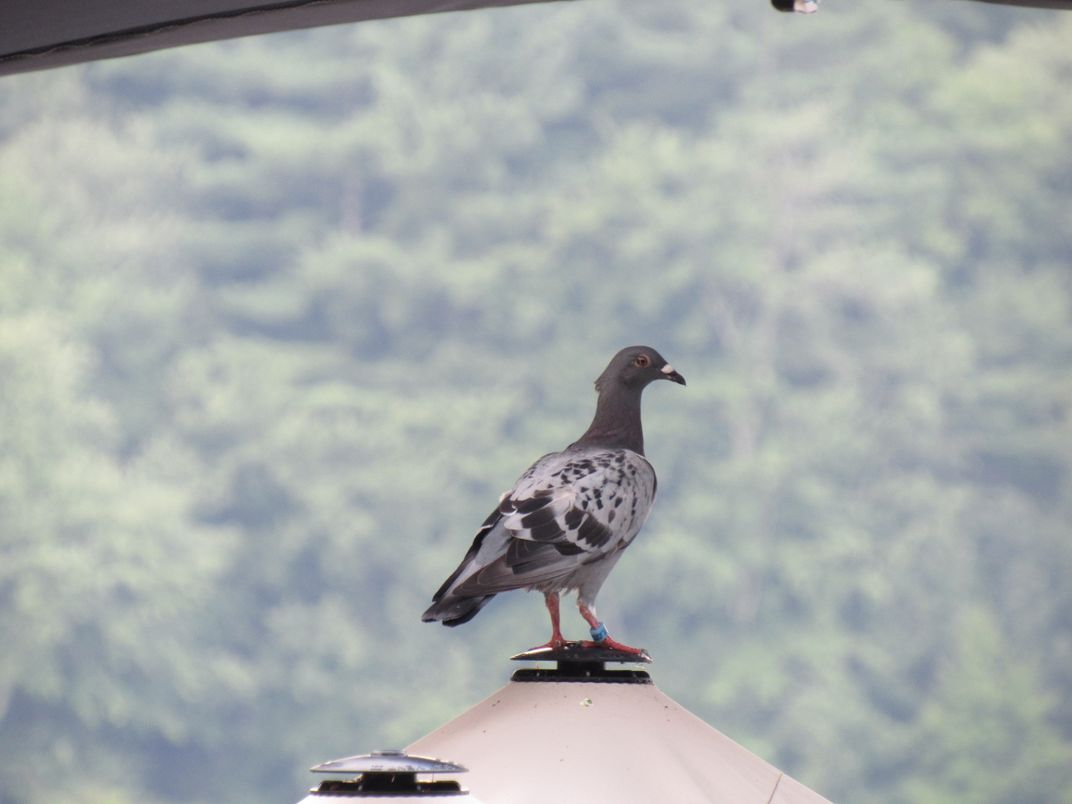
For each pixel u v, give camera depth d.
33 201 33.53
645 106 35.84
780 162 33.97
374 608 31.31
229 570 31.17
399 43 36.47
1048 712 29.70
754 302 32.62
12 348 30.64
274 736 30.50
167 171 35.03
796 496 30.70
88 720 29.61
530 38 36.34
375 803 2.08
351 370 33.38
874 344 32.16
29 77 35.53
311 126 36.06
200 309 33.69
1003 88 34.09
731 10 36.00
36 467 30.22
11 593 29.59
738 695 29.22
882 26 35.31
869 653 29.89
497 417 32.44
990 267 33.19
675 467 31.06
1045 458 31.44
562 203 33.97
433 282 33.66
